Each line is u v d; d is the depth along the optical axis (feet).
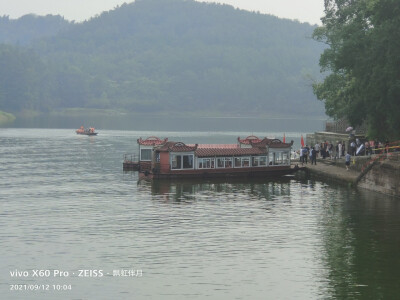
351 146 333.42
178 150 313.94
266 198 255.70
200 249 176.86
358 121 285.23
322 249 176.35
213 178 318.24
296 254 171.94
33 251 175.42
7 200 254.47
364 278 152.76
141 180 314.96
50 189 285.84
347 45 289.12
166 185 295.69
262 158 327.67
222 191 275.59
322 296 141.59
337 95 385.29
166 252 174.09
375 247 178.19
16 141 629.10
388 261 165.37
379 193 262.26
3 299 141.59
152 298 141.90
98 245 181.37
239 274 156.15
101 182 310.04
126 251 175.11
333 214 220.84
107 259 168.25
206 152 319.06
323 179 308.60
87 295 143.95
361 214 220.23
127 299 141.38
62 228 201.87
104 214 223.92
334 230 197.47
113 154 484.33
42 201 252.21
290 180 311.27
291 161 364.79
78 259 168.35
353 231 196.03
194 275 155.84
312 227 201.77
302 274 155.84
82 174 346.54
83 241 185.78
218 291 145.48
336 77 383.24
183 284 149.89
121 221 211.61
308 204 240.53
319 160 355.36
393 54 248.11
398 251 174.09
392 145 281.33
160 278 153.89
